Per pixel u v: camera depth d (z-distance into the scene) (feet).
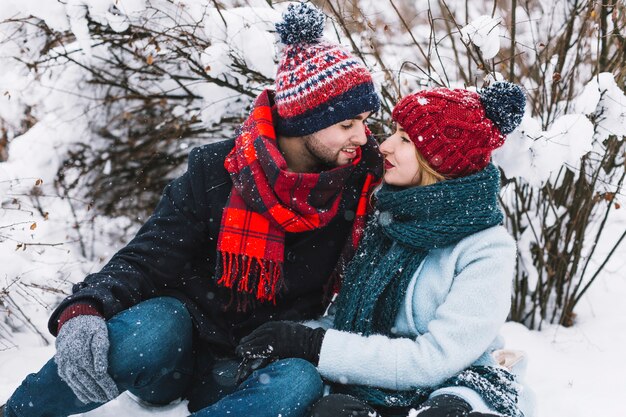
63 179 11.25
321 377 6.12
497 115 6.28
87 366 5.65
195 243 6.72
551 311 9.86
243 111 10.69
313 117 6.42
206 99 10.37
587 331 9.39
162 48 10.23
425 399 6.02
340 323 6.47
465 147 6.21
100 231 11.44
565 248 9.41
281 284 6.60
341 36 9.98
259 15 9.35
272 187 6.41
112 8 9.63
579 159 8.20
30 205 10.53
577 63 8.87
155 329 6.02
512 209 9.64
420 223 6.31
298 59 6.46
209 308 6.77
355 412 5.52
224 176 6.74
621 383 7.97
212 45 9.34
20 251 9.41
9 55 10.42
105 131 11.49
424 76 8.84
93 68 10.97
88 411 6.29
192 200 6.69
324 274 6.82
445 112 6.21
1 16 9.84
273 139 6.63
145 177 11.87
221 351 6.77
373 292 6.32
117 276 6.35
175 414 6.61
